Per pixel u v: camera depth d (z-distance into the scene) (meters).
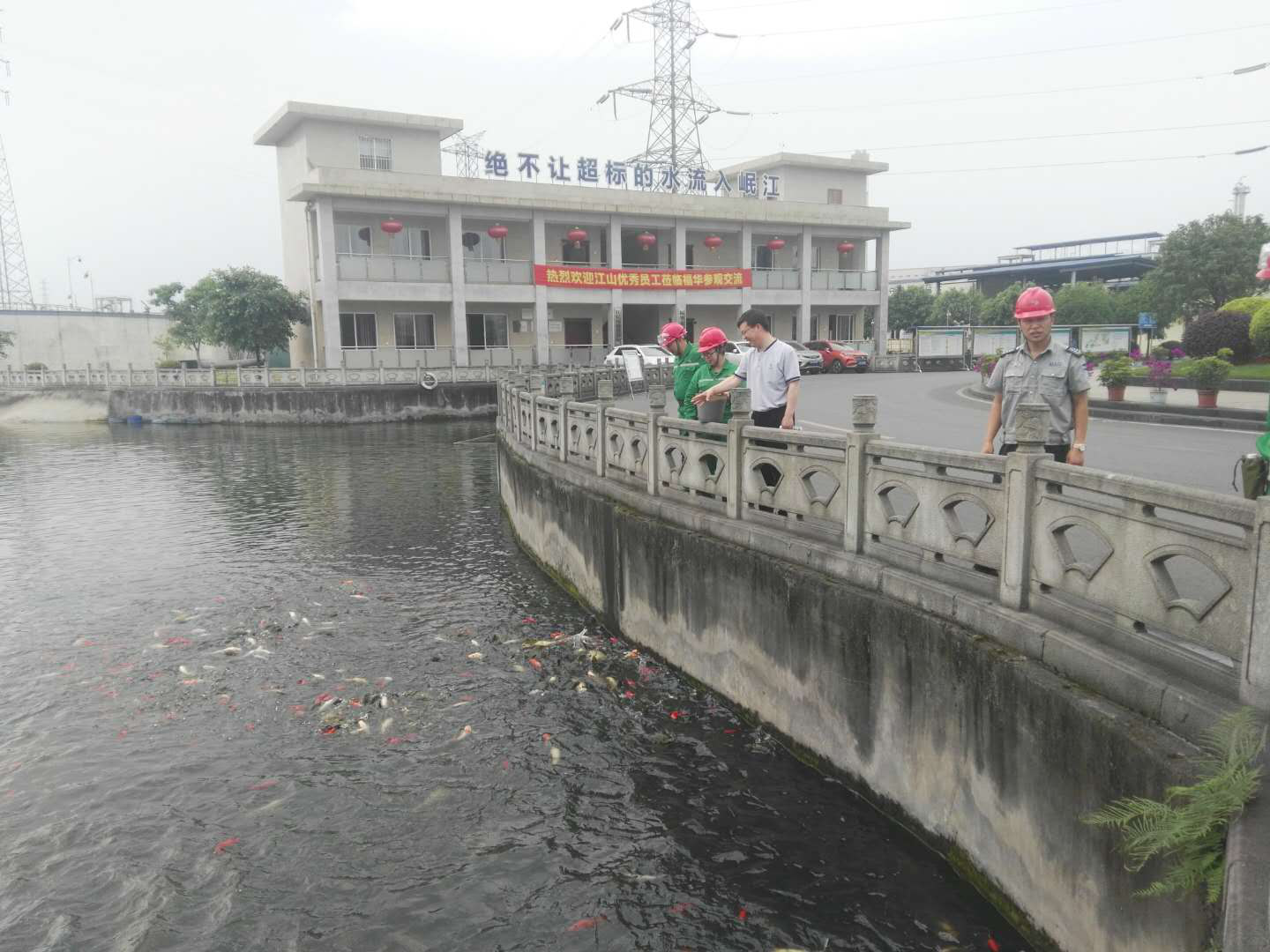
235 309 32.91
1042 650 4.16
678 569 7.67
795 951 4.39
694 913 4.71
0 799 6.00
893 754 5.23
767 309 41.06
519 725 6.98
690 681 7.63
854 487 5.75
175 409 32.69
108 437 29.56
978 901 4.52
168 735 6.91
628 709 7.22
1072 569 4.13
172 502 17.11
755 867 5.08
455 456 22.36
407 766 6.36
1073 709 3.79
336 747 6.65
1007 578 4.51
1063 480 4.15
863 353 36.09
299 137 33.88
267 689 7.75
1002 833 4.33
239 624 9.55
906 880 4.83
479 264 33.38
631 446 9.14
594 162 36.22
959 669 4.62
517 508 13.46
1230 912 2.42
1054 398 4.92
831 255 42.81
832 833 5.35
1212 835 2.96
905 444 5.27
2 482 19.89
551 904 4.83
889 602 5.21
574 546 10.20
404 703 7.40
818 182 43.22
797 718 6.18
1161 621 3.63
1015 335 39.53
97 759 6.54
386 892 4.95
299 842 5.44
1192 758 3.20
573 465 10.98
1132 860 3.41
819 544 6.11
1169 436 13.18
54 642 9.12
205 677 8.04
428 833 5.53
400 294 31.94
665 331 8.41
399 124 34.03
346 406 29.98
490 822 5.63
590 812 5.73
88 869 5.20
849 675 5.59
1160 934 3.23
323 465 21.14
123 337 49.72
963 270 74.00
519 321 36.00
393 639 8.98
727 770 6.20
